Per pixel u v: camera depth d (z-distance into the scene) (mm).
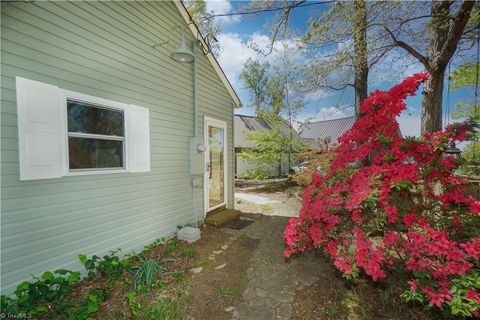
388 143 2324
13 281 2104
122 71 3158
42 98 2281
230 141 6012
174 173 4113
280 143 11062
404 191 2098
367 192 1980
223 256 3332
